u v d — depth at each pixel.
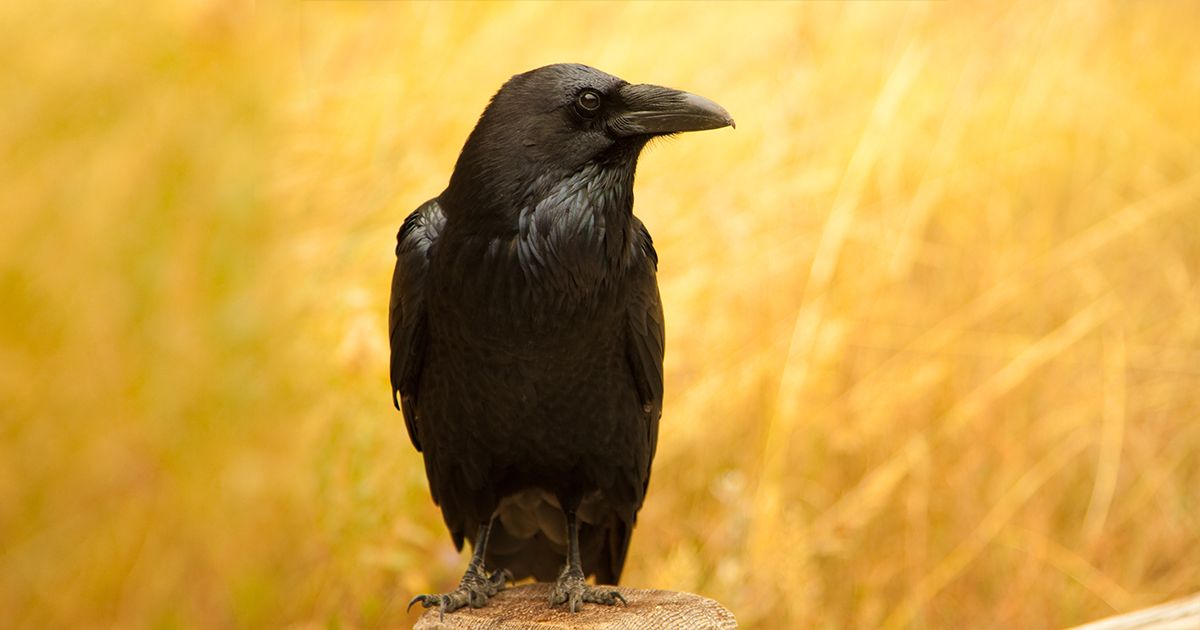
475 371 6.85
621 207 6.68
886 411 10.41
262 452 10.01
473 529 7.66
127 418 10.44
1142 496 10.86
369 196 10.43
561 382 6.89
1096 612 10.14
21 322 10.62
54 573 10.16
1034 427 10.87
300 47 11.41
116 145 11.13
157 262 10.75
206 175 10.98
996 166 11.91
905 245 11.06
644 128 6.46
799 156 11.26
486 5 11.59
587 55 11.80
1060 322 11.48
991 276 11.38
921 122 11.77
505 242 6.46
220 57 11.46
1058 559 10.34
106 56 11.39
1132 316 11.73
